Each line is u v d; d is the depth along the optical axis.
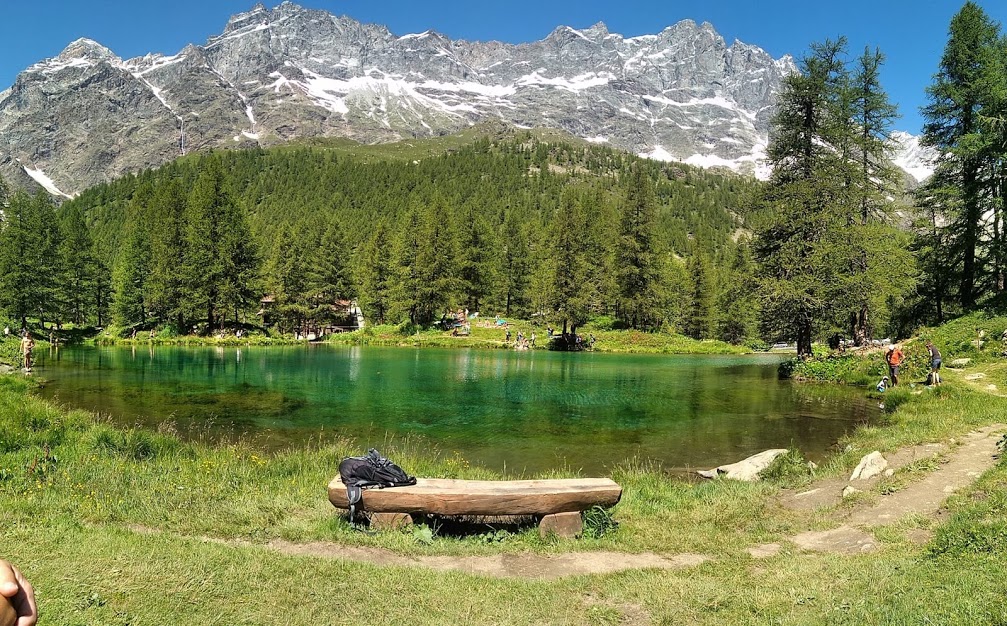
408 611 5.53
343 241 86.88
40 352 45.03
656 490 10.73
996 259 33.78
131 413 19.44
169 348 51.69
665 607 5.71
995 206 32.44
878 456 10.98
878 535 7.53
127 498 8.62
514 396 24.38
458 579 6.36
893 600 5.16
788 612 5.36
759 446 15.48
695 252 84.69
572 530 7.98
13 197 60.06
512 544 7.64
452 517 8.62
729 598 5.82
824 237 31.66
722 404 22.19
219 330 64.00
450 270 69.44
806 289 30.97
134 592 5.44
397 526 7.90
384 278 82.00
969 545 6.10
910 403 17.88
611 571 6.79
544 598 5.95
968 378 20.91
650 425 18.27
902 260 32.06
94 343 56.19
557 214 79.25
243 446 14.17
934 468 10.15
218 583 5.78
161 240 66.19
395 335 65.00
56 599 5.17
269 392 24.73
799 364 31.06
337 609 5.48
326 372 32.91
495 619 5.48
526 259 92.44
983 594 4.92
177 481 9.91
